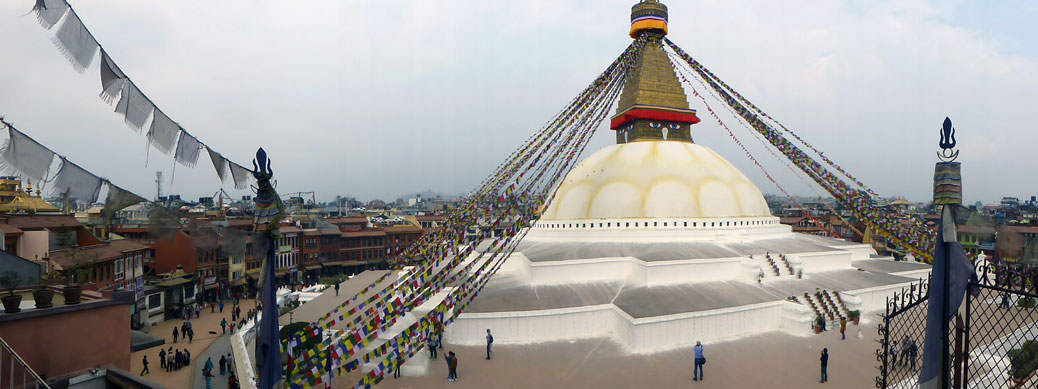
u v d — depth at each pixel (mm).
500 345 23531
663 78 42656
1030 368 12273
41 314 12906
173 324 39000
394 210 147125
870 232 54875
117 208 8602
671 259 29344
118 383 13312
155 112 9016
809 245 35625
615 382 19109
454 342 23938
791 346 22922
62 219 23969
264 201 10109
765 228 37969
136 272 36531
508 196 23219
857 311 26016
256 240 10016
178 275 41875
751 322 24906
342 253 66125
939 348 9094
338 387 18688
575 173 41688
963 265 8930
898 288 29297
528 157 26625
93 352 13984
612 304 25453
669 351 22469
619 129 46438
